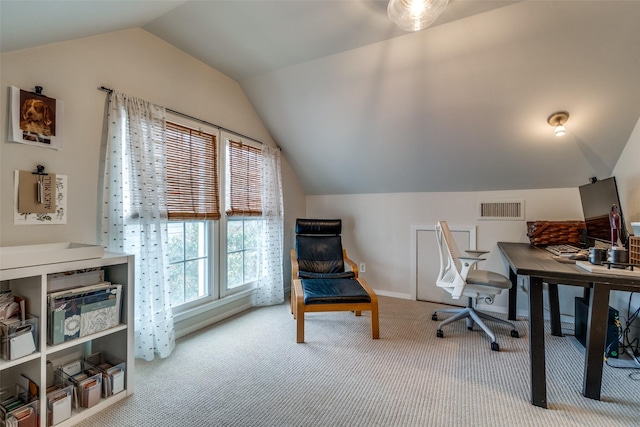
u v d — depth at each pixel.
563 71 2.10
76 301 1.52
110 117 1.93
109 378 1.62
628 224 2.34
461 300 3.32
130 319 1.71
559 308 2.66
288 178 3.84
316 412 1.55
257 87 3.01
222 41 2.29
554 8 1.80
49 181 1.68
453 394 1.70
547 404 1.60
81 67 1.82
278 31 2.14
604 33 1.85
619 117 2.25
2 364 1.27
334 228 3.53
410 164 3.23
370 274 3.84
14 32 1.34
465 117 2.60
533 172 2.86
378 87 2.61
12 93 1.53
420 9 1.66
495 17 1.92
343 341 2.41
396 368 1.99
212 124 2.72
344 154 3.40
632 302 2.30
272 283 3.32
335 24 2.04
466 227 3.27
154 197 2.11
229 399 1.66
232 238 3.04
